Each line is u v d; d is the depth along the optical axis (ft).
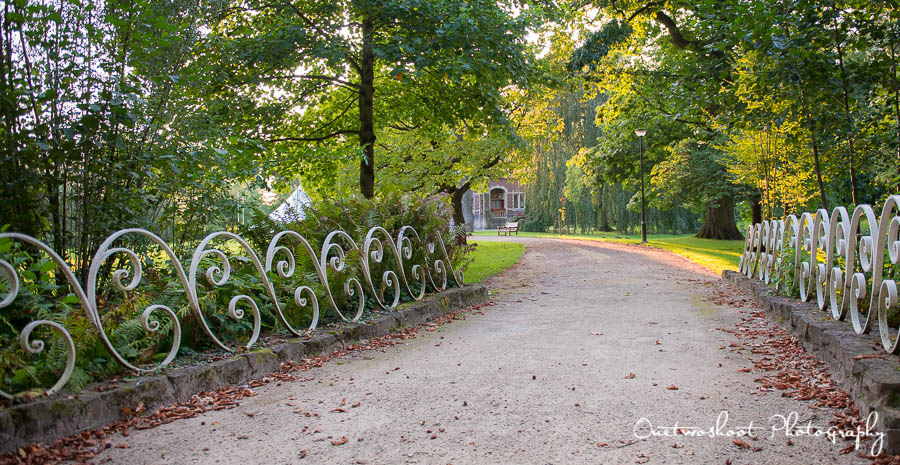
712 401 13.35
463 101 45.50
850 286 16.05
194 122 21.57
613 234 146.61
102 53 18.30
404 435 11.68
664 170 99.76
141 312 14.97
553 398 13.84
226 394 14.35
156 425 12.21
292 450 10.97
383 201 28.58
